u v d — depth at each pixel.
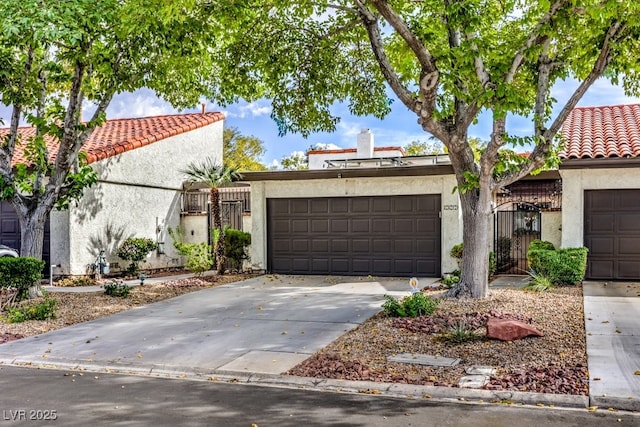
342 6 11.09
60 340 9.23
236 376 7.17
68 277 16.02
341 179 16.48
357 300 12.09
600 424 5.32
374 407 5.88
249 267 17.98
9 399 6.29
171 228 19.98
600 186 13.67
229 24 11.12
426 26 11.09
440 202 15.47
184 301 12.63
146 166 18.83
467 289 10.98
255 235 17.30
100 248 17.03
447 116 10.22
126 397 6.35
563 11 9.38
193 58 12.57
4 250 15.84
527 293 11.64
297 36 12.31
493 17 11.45
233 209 19.25
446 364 7.18
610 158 13.07
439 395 6.26
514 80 11.36
